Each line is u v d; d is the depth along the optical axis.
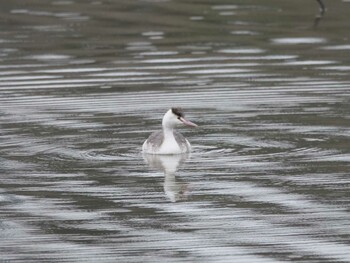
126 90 29.25
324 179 21.86
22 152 24.11
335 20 37.53
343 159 23.19
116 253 18.17
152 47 34.19
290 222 19.45
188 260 17.81
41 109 27.53
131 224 19.53
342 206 20.23
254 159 23.42
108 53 33.50
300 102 27.77
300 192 21.11
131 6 40.47
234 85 29.56
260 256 17.92
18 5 40.97
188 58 32.69
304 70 30.92
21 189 21.55
